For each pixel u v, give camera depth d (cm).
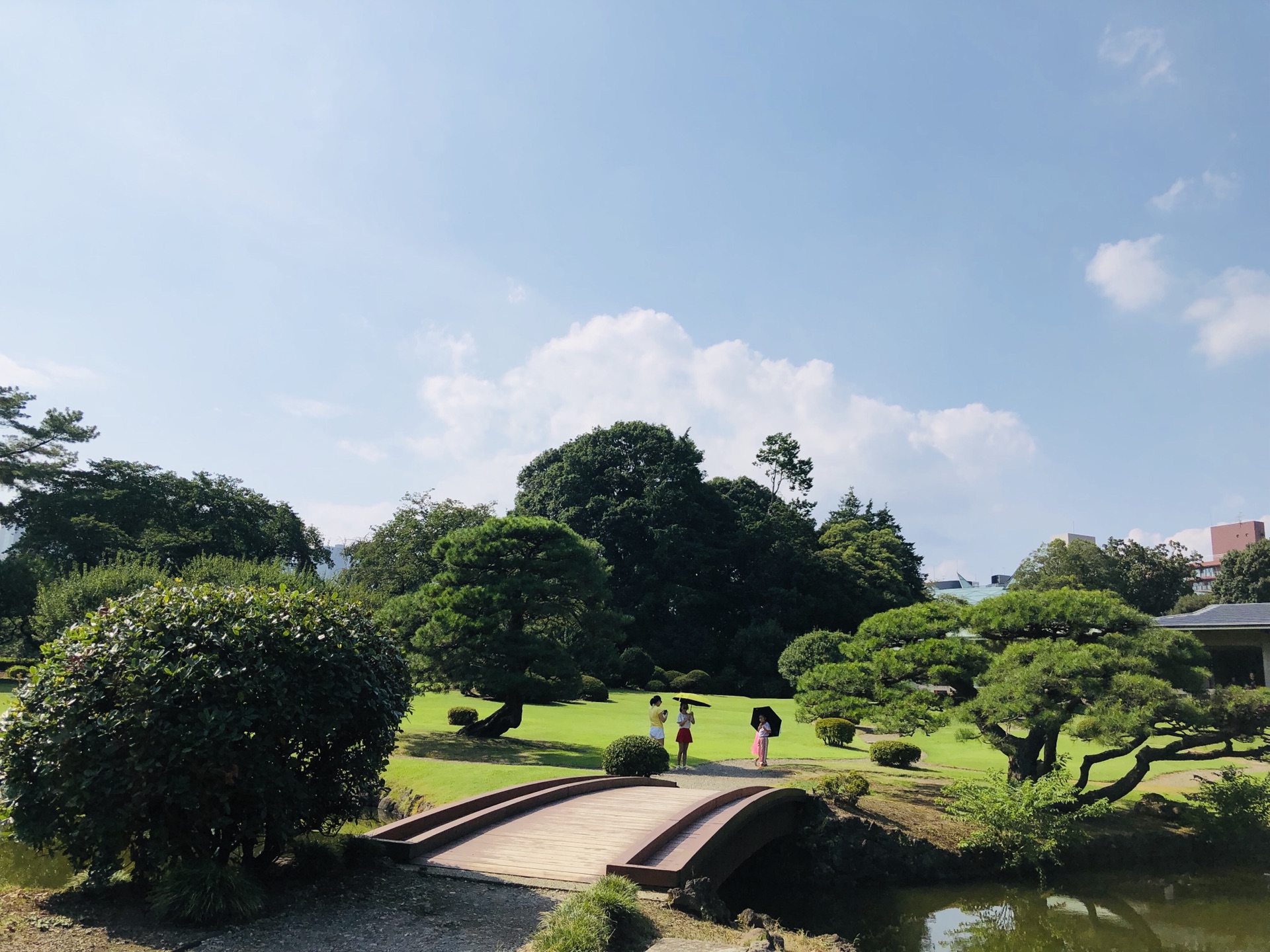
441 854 999
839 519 8175
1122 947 1302
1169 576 6825
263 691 767
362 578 4825
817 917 1405
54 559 4434
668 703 4219
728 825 1156
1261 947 1308
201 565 3312
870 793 1834
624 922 776
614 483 6247
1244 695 1678
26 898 750
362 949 682
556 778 1466
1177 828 1784
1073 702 1680
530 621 2567
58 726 718
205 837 768
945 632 1953
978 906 1482
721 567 6259
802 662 4247
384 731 895
